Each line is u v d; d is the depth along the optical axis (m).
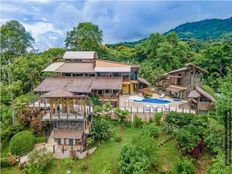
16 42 78.44
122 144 40.06
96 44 83.19
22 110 47.81
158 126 43.38
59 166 37.69
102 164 36.81
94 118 46.47
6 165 39.00
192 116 41.62
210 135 36.62
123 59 92.19
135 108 49.38
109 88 52.59
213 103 45.81
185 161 34.97
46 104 49.91
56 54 85.25
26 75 65.56
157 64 79.12
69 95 41.28
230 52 76.88
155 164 35.56
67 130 41.75
